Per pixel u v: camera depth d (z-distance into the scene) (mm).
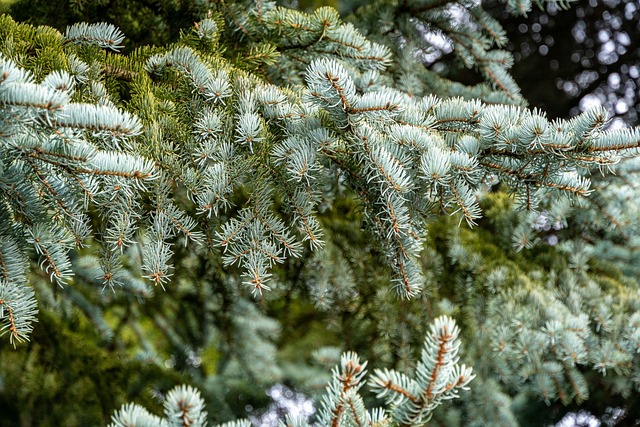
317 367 3744
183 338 3299
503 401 2748
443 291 2391
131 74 1837
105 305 3082
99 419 2697
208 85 1767
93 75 1789
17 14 2059
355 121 1688
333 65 1642
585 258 2393
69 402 2705
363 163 1740
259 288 1712
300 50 2006
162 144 1738
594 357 2150
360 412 1485
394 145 1726
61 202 1670
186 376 3270
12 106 1511
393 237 1762
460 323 2562
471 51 2270
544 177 1710
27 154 1606
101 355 2797
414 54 2260
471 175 1704
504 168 1724
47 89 1519
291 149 1723
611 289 2324
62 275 1698
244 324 3115
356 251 2270
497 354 2523
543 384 2459
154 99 1776
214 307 3004
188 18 2072
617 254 2465
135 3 2082
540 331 2137
